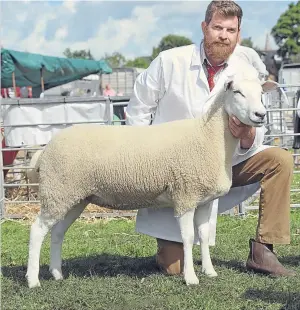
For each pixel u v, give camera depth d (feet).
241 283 15.20
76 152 15.06
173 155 14.98
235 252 19.36
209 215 16.70
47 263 18.54
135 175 15.08
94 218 27.81
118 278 15.96
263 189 16.31
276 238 16.16
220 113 15.12
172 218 16.75
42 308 13.61
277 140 52.54
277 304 13.46
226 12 15.66
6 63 49.14
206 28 16.03
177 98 16.67
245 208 27.27
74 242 22.20
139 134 15.35
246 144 16.20
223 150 15.15
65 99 30.37
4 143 31.73
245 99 14.46
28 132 30.58
